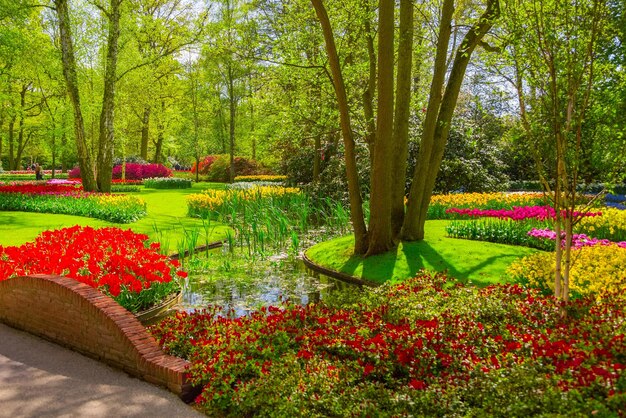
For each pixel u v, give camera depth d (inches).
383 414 125.6
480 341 158.9
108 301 193.3
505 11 203.3
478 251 366.3
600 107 200.7
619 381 120.6
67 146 1300.4
